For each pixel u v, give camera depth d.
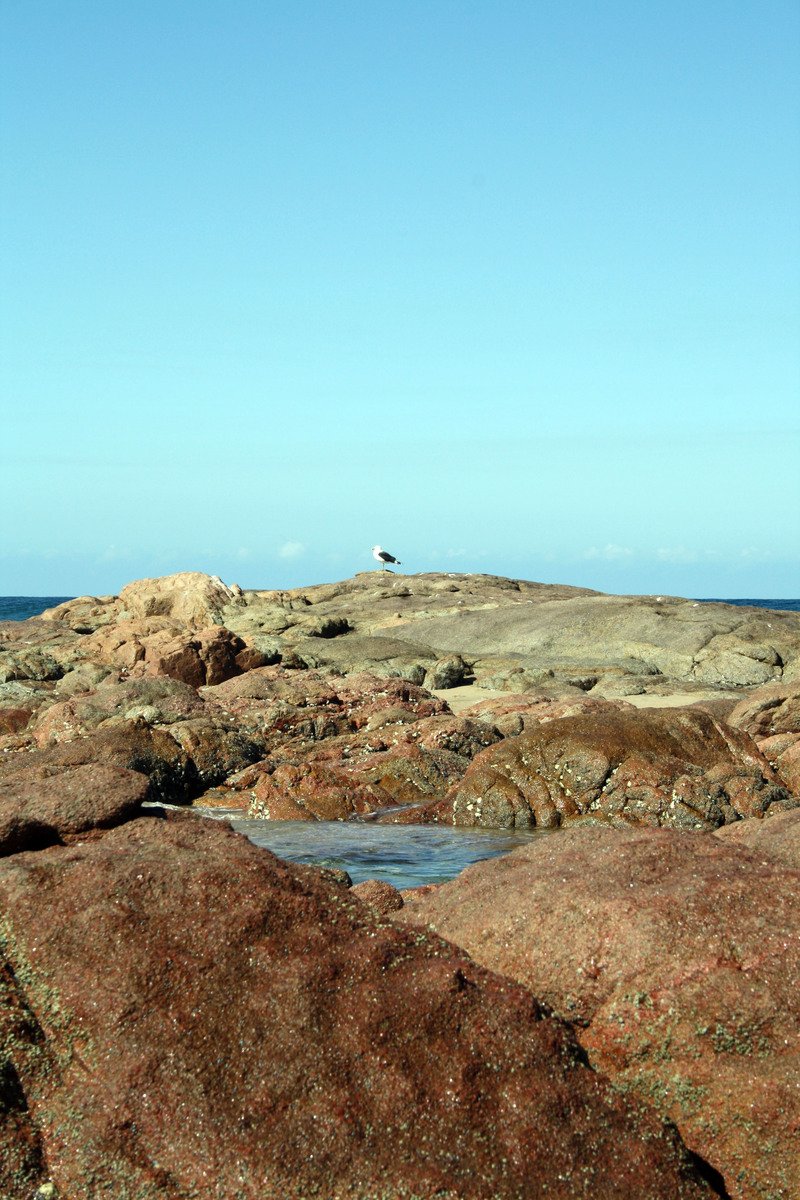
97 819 8.98
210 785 23.83
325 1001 6.94
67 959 7.07
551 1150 6.40
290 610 54.75
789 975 7.22
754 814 19.72
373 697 30.92
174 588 54.88
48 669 40.16
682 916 7.63
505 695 33.78
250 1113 6.33
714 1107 6.98
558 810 20.41
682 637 43.47
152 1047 6.61
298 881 7.84
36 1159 6.30
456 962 7.30
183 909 7.41
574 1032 7.45
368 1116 6.38
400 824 20.88
